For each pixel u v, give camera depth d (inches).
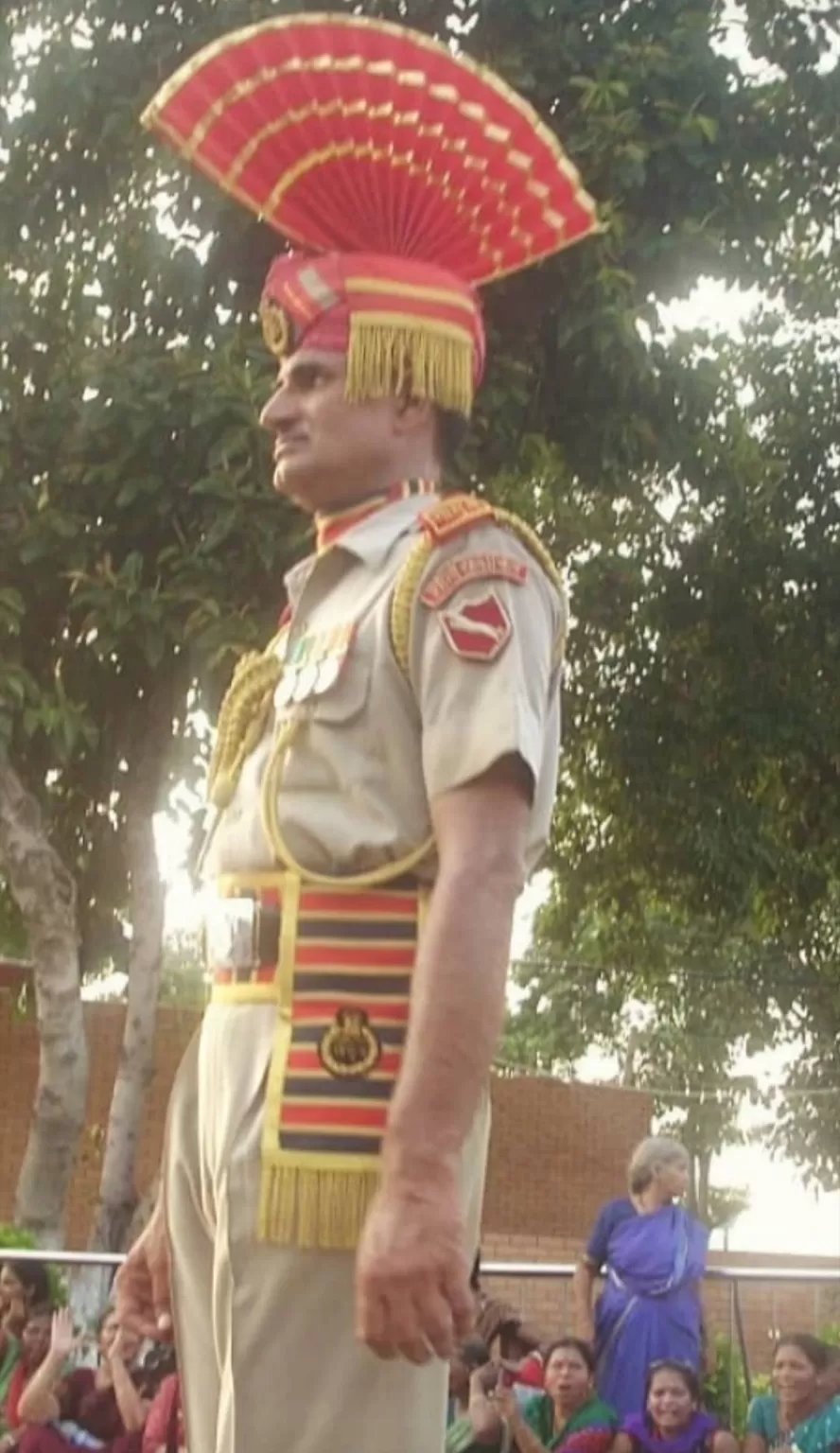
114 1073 600.7
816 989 876.0
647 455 416.5
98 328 403.2
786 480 497.4
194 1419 98.1
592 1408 273.9
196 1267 98.8
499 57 399.9
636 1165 294.8
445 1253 82.0
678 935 684.7
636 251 401.4
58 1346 257.1
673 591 484.1
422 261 103.0
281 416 101.3
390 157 102.6
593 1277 292.5
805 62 435.2
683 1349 283.0
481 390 383.2
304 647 98.0
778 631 493.7
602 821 516.4
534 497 443.5
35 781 417.1
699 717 490.6
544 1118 706.2
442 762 90.4
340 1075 91.4
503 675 90.9
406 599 93.7
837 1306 416.8
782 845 534.9
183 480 382.0
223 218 393.1
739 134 421.1
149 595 370.0
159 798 413.7
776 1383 280.2
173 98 104.7
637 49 401.1
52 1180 397.7
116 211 406.0
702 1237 291.3
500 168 102.8
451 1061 84.2
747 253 420.5
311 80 103.2
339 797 94.1
